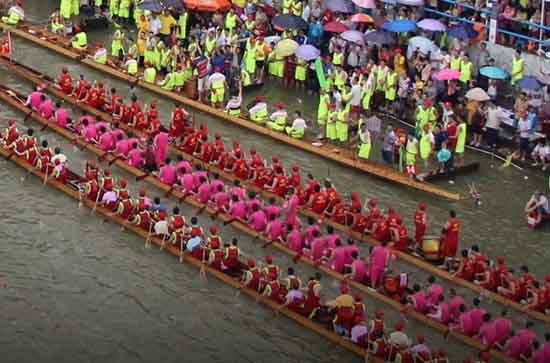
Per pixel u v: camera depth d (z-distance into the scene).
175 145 102.31
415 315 79.44
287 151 104.56
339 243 84.25
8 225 90.12
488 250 89.38
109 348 76.44
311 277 80.00
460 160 102.44
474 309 77.00
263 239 88.12
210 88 112.81
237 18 125.00
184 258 85.81
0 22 132.25
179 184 95.31
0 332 77.38
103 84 115.50
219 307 80.94
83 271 84.62
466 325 76.94
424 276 84.81
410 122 110.38
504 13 110.88
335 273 83.88
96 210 92.06
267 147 105.25
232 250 83.69
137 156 98.44
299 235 86.00
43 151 96.62
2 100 111.88
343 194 97.19
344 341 76.38
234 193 90.56
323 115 106.31
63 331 77.94
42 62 122.75
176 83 115.06
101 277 84.00
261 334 78.31
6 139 99.62
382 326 75.00
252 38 118.38
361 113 110.81
